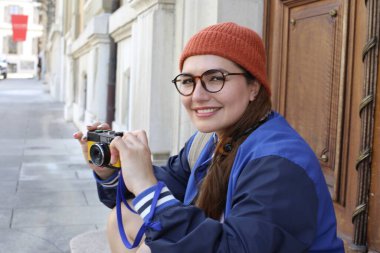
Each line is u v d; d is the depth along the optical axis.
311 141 2.80
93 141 1.54
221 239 1.12
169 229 1.18
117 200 1.58
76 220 3.94
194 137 1.79
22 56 53.97
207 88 1.35
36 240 3.46
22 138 9.02
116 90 6.93
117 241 1.66
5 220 3.89
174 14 4.20
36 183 5.26
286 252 1.10
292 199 1.13
